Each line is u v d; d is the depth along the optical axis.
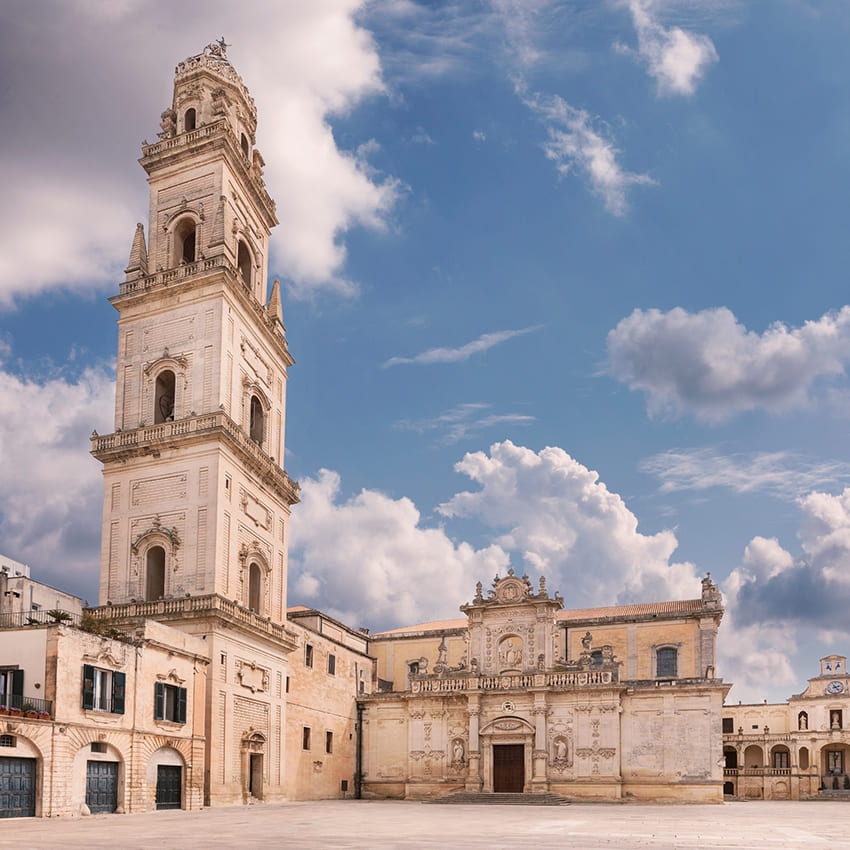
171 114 71.94
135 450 61.09
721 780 70.75
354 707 82.44
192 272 63.88
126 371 64.75
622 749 73.88
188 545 58.28
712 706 72.44
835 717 102.75
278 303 73.38
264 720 62.38
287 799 66.56
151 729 47.84
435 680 80.81
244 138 73.81
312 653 74.38
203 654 54.50
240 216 69.31
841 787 100.56
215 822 37.12
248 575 62.22
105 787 44.09
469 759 76.88
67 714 41.38
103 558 60.72
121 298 65.38
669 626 91.25
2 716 37.38
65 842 24.56
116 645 45.47
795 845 25.33
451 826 35.31
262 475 65.44
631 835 29.73
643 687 74.75
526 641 80.06
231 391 62.78
